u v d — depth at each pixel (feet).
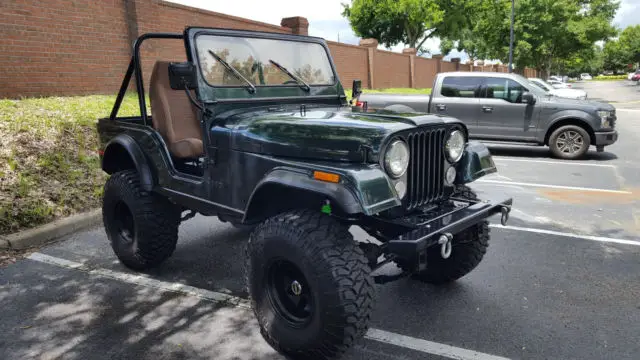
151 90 13.30
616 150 35.35
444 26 122.93
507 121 32.45
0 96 26.53
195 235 16.58
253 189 9.98
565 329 10.42
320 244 8.24
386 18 116.57
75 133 23.02
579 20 103.81
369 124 8.97
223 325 10.64
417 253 8.21
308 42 13.21
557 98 31.91
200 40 11.03
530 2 92.68
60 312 11.16
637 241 16.05
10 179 18.17
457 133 10.27
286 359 9.34
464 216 9.37
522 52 97.04
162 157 12.07
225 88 11.18
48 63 28.94
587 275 13.29
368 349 9.66
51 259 14.40
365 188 7.98
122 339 10.04
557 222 18.12
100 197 19.21
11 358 9.35
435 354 9.48
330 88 13.39
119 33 33.42
